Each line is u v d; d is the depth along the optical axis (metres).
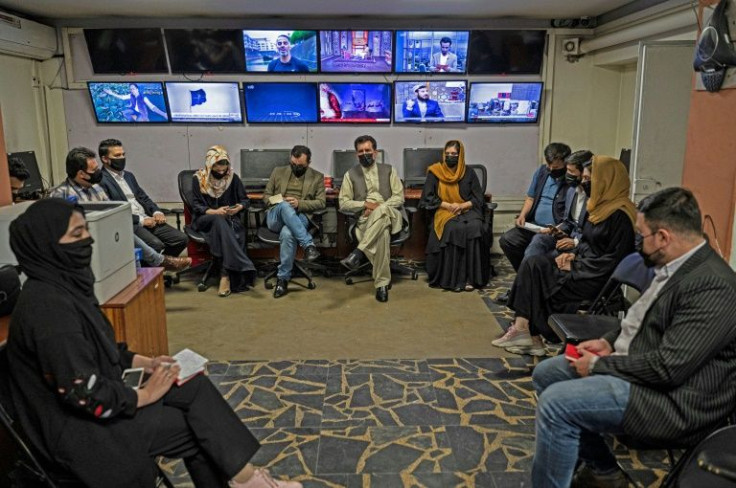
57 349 1.60
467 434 2.65
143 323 2.70
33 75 5.99
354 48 5.96
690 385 1.79
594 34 6.04
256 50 5.93
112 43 5.92
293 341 3.76
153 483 1.79
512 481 2.31
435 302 4.57
